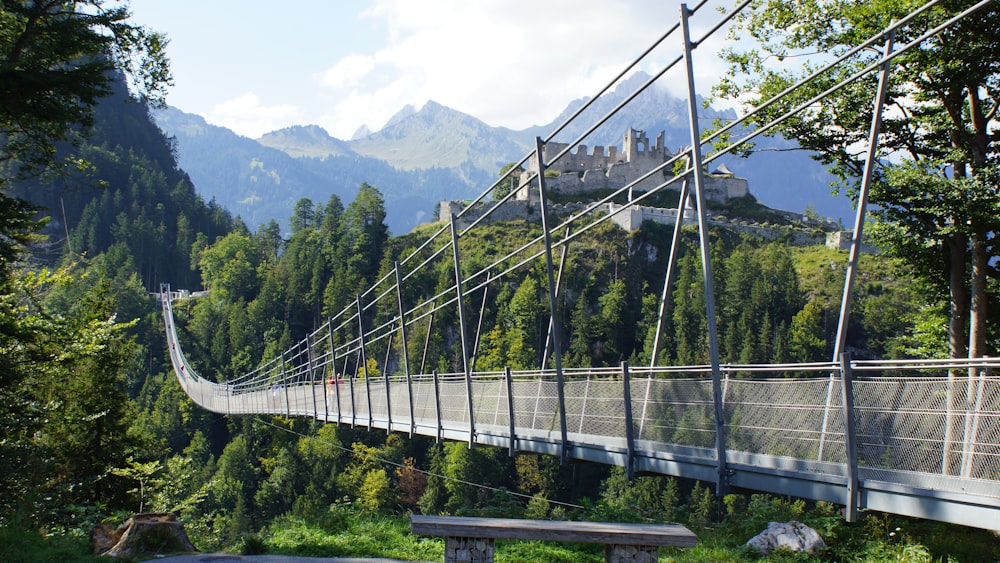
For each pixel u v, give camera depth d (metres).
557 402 12.31
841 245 71.00
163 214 151.25
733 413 8.72
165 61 15.92
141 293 108.62
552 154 108.31
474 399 15.50
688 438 9.38
